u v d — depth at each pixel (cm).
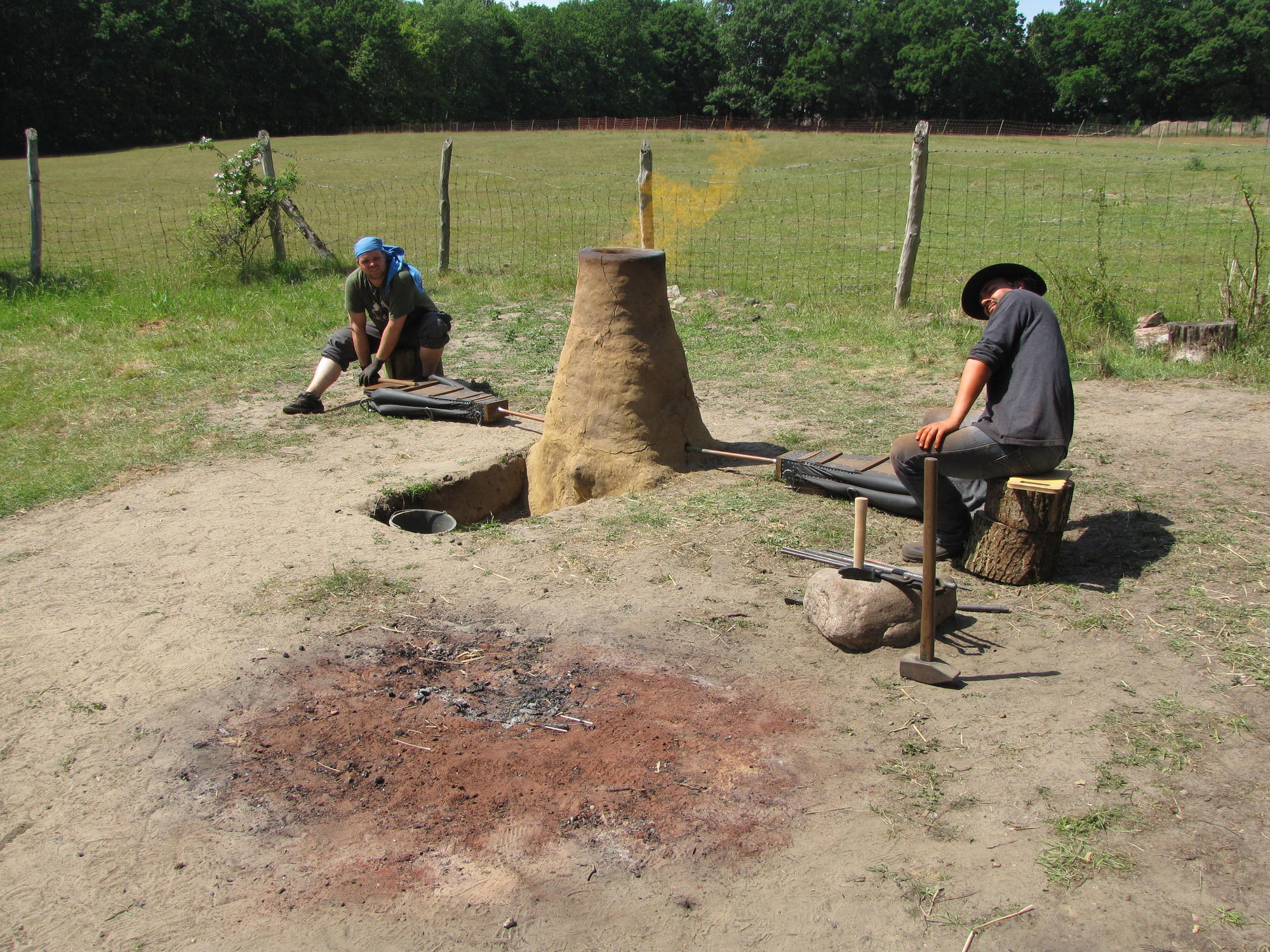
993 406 461
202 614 452
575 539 525
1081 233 1783
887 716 365
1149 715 360
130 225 2055
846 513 550
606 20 7875
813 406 769
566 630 432
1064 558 490
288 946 270
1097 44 7181
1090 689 378
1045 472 457
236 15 6044
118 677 402
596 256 606
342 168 3478
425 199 2483
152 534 548
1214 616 427
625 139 4816
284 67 6281
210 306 1165
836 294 1198
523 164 3491
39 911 285
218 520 565
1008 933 268
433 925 276
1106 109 7288
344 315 1111
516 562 500
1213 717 358
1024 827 307
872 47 7106
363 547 523
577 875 292
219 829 315
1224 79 6875
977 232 1828
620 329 607
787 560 495
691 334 1009
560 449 635
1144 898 279
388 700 383
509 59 7762
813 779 331
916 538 518
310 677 400
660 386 616
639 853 300
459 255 1570
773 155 3703
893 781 329
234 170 1345
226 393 834
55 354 959
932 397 783
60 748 358
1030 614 436
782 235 1847
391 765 344
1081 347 893
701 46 8044
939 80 6888
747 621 436
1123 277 1337
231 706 381
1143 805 315
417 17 7650
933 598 388
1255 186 2506
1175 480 585
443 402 748
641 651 413
